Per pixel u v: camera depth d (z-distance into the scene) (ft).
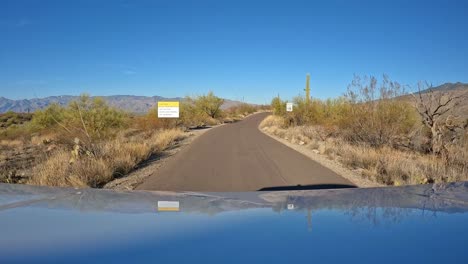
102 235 4.58
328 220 5.52
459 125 48.60
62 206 6.70
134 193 8.46
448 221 5.37
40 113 116.78
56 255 3.80
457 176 33.76
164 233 4.75
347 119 66.74
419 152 53.21
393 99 61.21
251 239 4.49
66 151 51.90
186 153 59.00
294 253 3.95
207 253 3.91
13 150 81.41
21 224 5.21
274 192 8.70
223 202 7.22
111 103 95.91
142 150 53.47
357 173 39.47
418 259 3.75
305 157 52.75
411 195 7.75
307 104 123.03
